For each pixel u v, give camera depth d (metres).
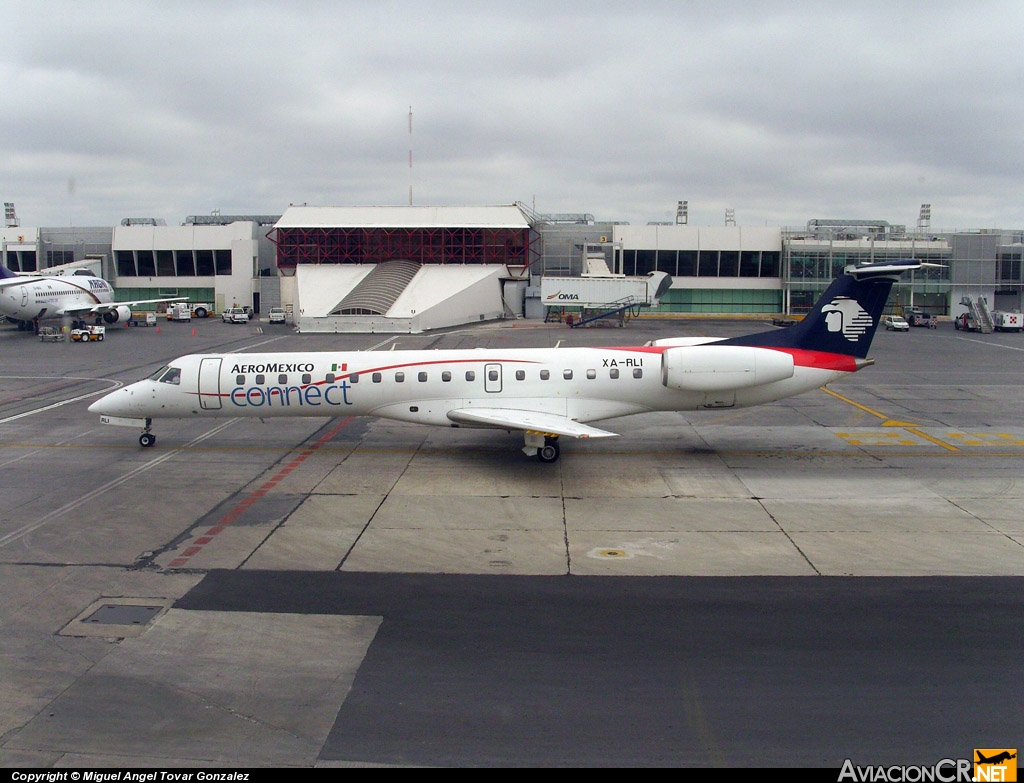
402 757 10.64
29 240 102.69
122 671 12.86
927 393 40.25
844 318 26.55
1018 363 52.22
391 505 21.78
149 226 102.06
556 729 11.22
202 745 10.92
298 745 10.91
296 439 29.92
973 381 44.31
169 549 18.36
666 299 99.19
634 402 26.84
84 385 42.25
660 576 16.62
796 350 26.88
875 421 33.31
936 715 11.53
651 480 24.28
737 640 13.76
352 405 27.17
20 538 19.11
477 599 15.52
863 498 22.36
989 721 11.39
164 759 10.62
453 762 10.52
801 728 11.22
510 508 21.50
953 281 92.75
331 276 88.19
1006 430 31.48
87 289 76.75
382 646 13.66
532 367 26.75
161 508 21.52
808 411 35.53
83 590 16.03
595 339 65.50
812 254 95.12
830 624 14.34
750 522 20.25
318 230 93.06
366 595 15.76
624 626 14.32
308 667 12.97
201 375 27.28
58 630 14.30
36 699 12.05
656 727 11.25
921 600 15.34
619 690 12.20
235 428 31.95
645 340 64.25
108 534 19.41
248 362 27.47
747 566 17.17
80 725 11.38
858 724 11.31
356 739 11.04
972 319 77.62
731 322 86.94
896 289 95.25
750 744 10.88
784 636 13.89
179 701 11.99
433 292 82.31
